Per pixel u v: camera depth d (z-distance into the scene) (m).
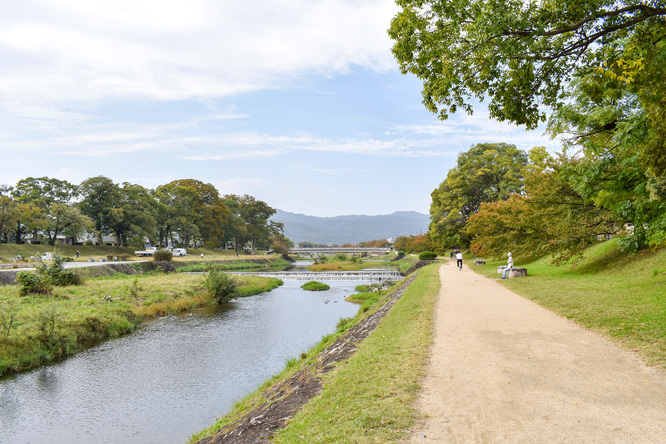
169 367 15.77
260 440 5.34
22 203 67.12
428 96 9.48
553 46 8.53
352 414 5.33
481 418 4.94
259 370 15.32
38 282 25.38
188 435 10.25
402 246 123.50
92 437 10.26
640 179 13.27
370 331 11.81
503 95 9.27
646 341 7.76
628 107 11.45
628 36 8.84
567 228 19.48
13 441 10.11
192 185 103.75
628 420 4.68
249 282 44.31
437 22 8.64
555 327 9.79
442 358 7.65
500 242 28.64
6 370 15.23
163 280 38.94
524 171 23.94
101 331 20.77
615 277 16.89
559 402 5.29
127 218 76.75
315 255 156.25
